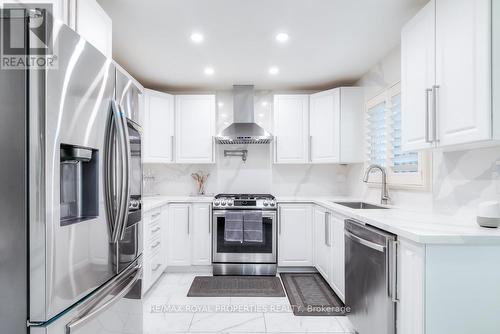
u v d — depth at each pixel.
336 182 3.78
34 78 0.95
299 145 3.53
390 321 1.52
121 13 1.98
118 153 1.34
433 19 1.56
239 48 2.55
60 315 1.04
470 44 1.32
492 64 1.23
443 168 1.92
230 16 2.03
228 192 3.80
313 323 2.17
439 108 1.53
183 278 3.10
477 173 1.65
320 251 3.00
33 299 0.96
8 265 0.96
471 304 1.28
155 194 3.76
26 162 0.95
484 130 1.25
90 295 1.22
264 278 3.10
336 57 2.76
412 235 1.32
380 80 2.83
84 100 1.16
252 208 3.21
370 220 1.75
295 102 3.53
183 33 2.28
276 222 3.23
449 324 1.28
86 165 1.26
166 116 3.44
